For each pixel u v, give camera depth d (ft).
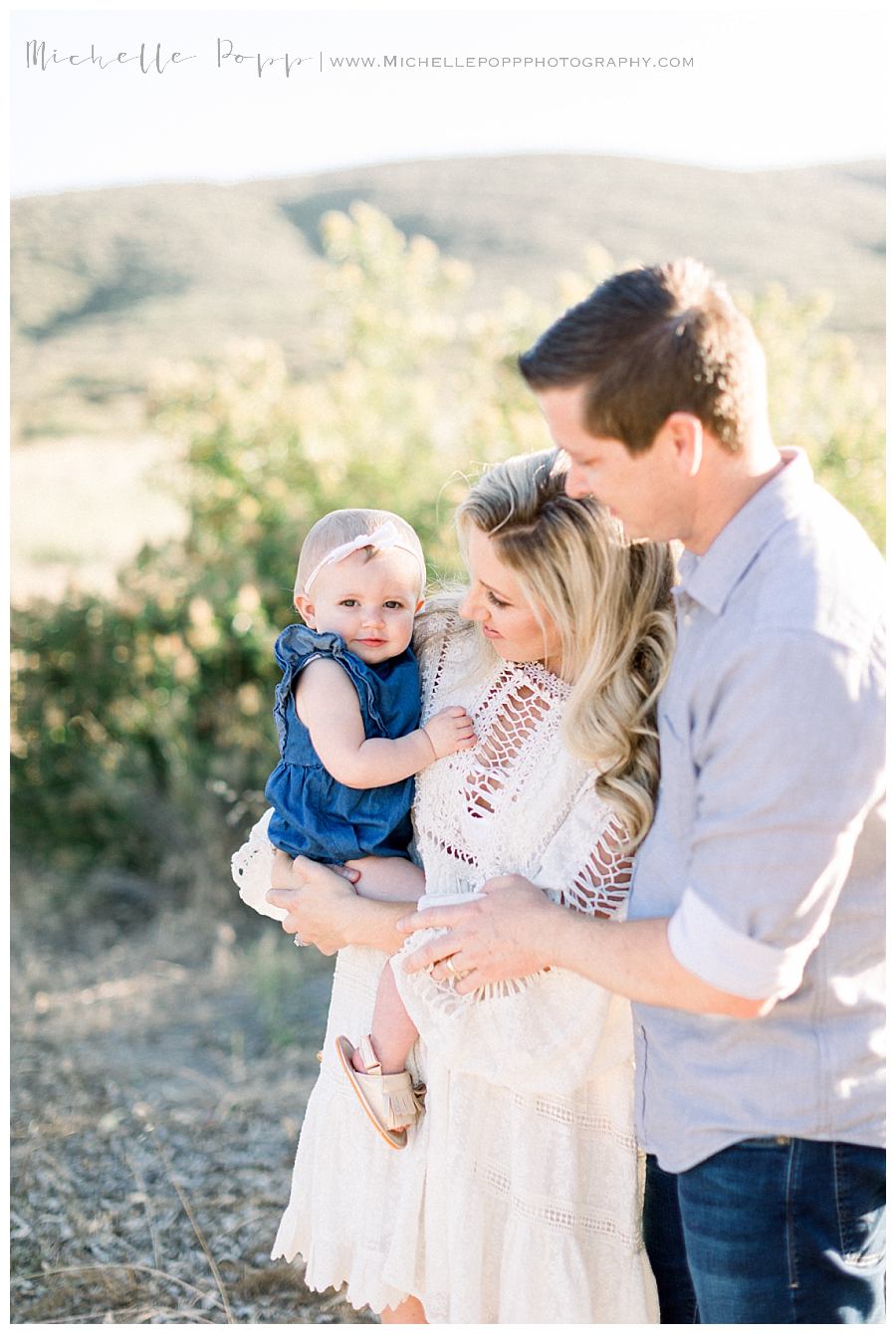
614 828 6.24
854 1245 5.59
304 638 7.05
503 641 6.38
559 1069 6.20
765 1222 5.50
